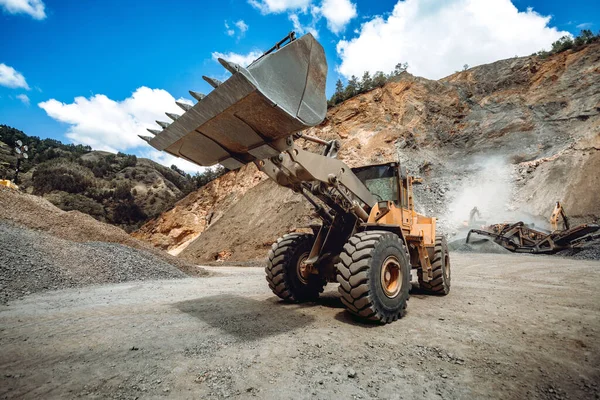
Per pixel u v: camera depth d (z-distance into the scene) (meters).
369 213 4.78
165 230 40.22
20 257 6.80
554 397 1.97
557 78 33.59
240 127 3.31
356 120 32.50
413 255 5.52
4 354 2.59
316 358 2.54
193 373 2.23
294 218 23.41
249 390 1.98
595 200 19.84
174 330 3.32
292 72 3.29
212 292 6.05
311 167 3.84
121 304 4.76
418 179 5.86
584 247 13.71
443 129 33.12
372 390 2.01
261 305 4.66
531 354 2.66
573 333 3.23
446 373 2.28
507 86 35.78
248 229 27.06
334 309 4.39
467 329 3.38
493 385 2.11
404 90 34.50
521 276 7.83
